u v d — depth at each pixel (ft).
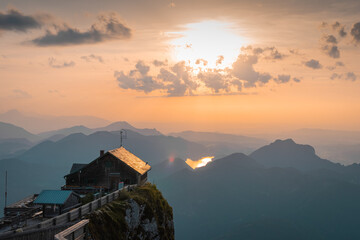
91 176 172.65
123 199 126.72
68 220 87.56
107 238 99.30
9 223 107.04
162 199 158.10
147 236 127.13
